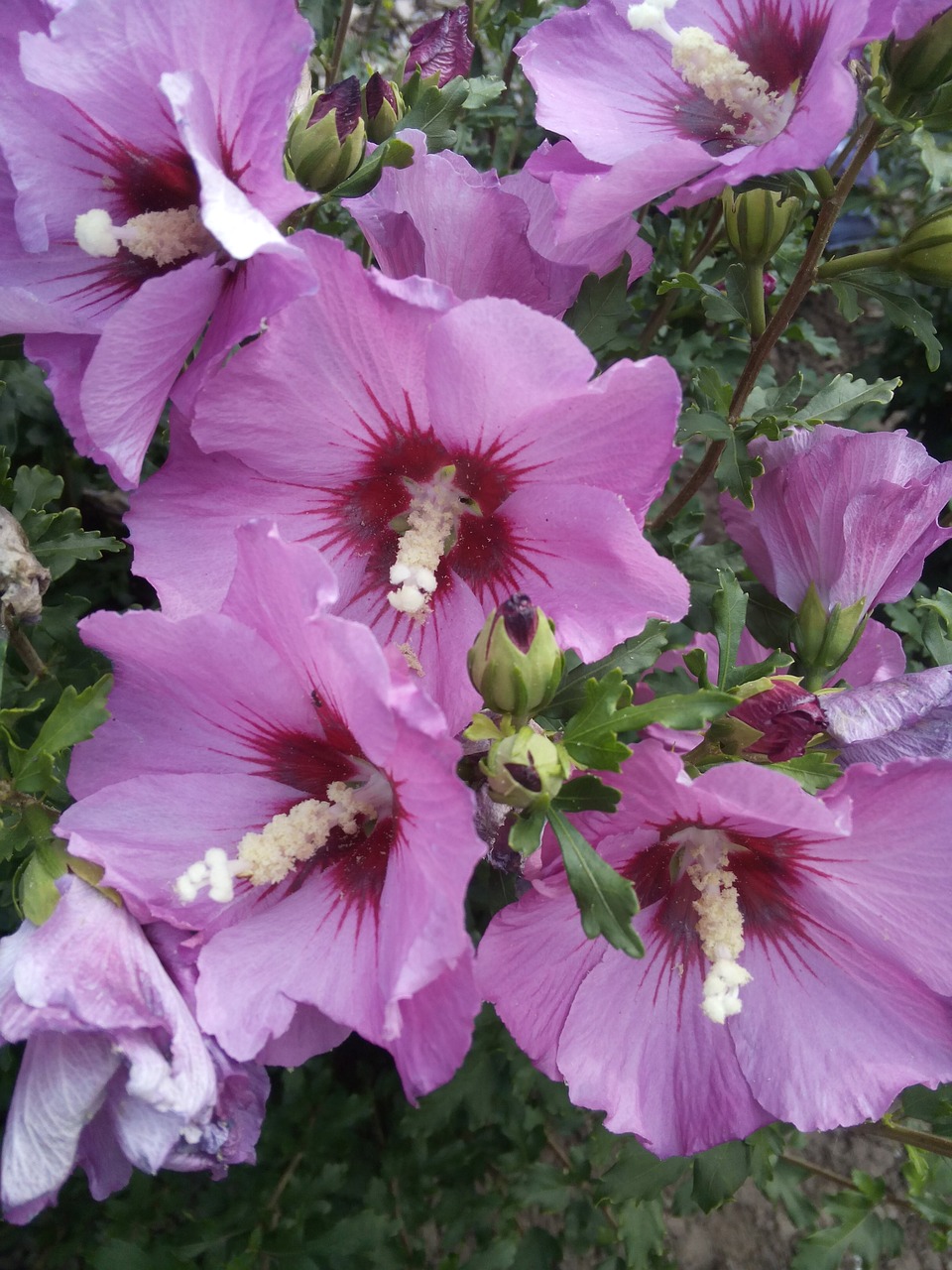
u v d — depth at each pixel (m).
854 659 0.25
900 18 0.17
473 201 0.19
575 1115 0.38
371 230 0.20
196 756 0.18
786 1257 0.43
